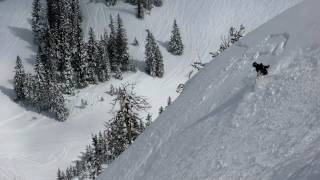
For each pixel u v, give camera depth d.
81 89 105.69
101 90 104.94
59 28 109.50
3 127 93.50
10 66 117.19
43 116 97.75
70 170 66.06
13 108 100.56
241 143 10.16
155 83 109.00
